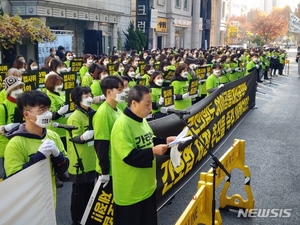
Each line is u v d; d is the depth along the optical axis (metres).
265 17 69.19
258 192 5.73
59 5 17.58
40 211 2.74
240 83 10.09
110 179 3.87
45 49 16.25
